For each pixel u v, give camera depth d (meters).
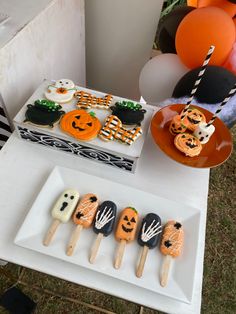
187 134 0.74
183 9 1.03
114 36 1.24
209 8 0.89
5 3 0.82
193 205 0.72
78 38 1.17
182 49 0.96
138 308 1.07
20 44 0.76
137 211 0.68
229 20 0.87
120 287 0.58
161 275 0.59
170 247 0.61
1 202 0.67
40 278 1.10
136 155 0.69
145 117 0.79
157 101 1.14
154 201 0.69
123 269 0.59
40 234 0.62
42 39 0.86
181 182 0.76
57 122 0.72
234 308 1.13
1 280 1.07
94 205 0.65
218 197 1.42
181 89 0.94
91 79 1.51
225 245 1.28
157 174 0.77
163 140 0.75
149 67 1.10
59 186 0.70
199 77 0.70
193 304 0.57
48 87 0.80
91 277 0.59
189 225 0.67
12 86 0.79
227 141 0.76
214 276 1.19
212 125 0.77
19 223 0.64
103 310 1.03
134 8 1.11
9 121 0.87
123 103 0.79
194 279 0.58
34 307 1.02
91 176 0.71
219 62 0.94
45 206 0.66
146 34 1.21
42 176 0.73
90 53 1.37
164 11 1.40
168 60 1.07
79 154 0.76
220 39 0.87
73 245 0.60
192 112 0.78
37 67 0.90
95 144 0.69
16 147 0.77
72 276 0.58
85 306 1.06
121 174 0.76
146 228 0.63
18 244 0.58
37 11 0.81
